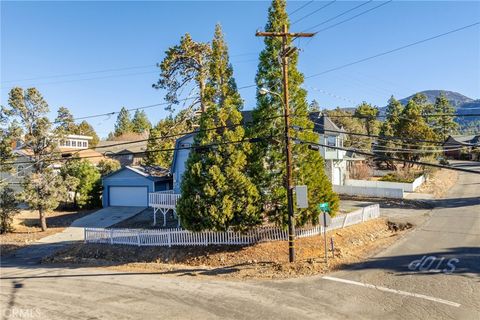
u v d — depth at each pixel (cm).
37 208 2986
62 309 1291
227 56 2164
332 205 2164
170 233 2228
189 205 1973
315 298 1284
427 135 5056
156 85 3700
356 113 7306
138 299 1368
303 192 1633
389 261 1686
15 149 3766
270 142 1973
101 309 1276
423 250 1842
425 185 4288
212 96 2095
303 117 2023
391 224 2616
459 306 1166
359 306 1198
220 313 1188
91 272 1862
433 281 1400
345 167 4669
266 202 2020
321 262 1705
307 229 2153
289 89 1988
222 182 1930
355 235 2289
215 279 1599
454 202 3291
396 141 5141
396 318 1097
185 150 2845
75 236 2775
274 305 1235
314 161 2073
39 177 2966
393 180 4309
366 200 3522
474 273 1466
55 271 1931
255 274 1631
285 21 1983
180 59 3650
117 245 2369
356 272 1556
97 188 3844
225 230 1966
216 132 2014
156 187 3569
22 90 2884
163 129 4209
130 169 3619
